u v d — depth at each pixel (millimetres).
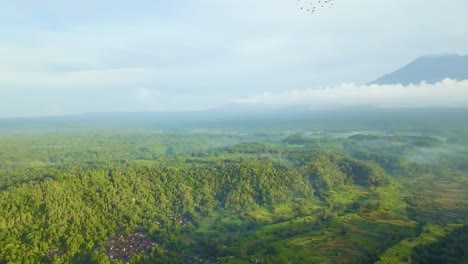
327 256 175750
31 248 168125
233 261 173750
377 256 171125
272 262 170250
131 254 177375
